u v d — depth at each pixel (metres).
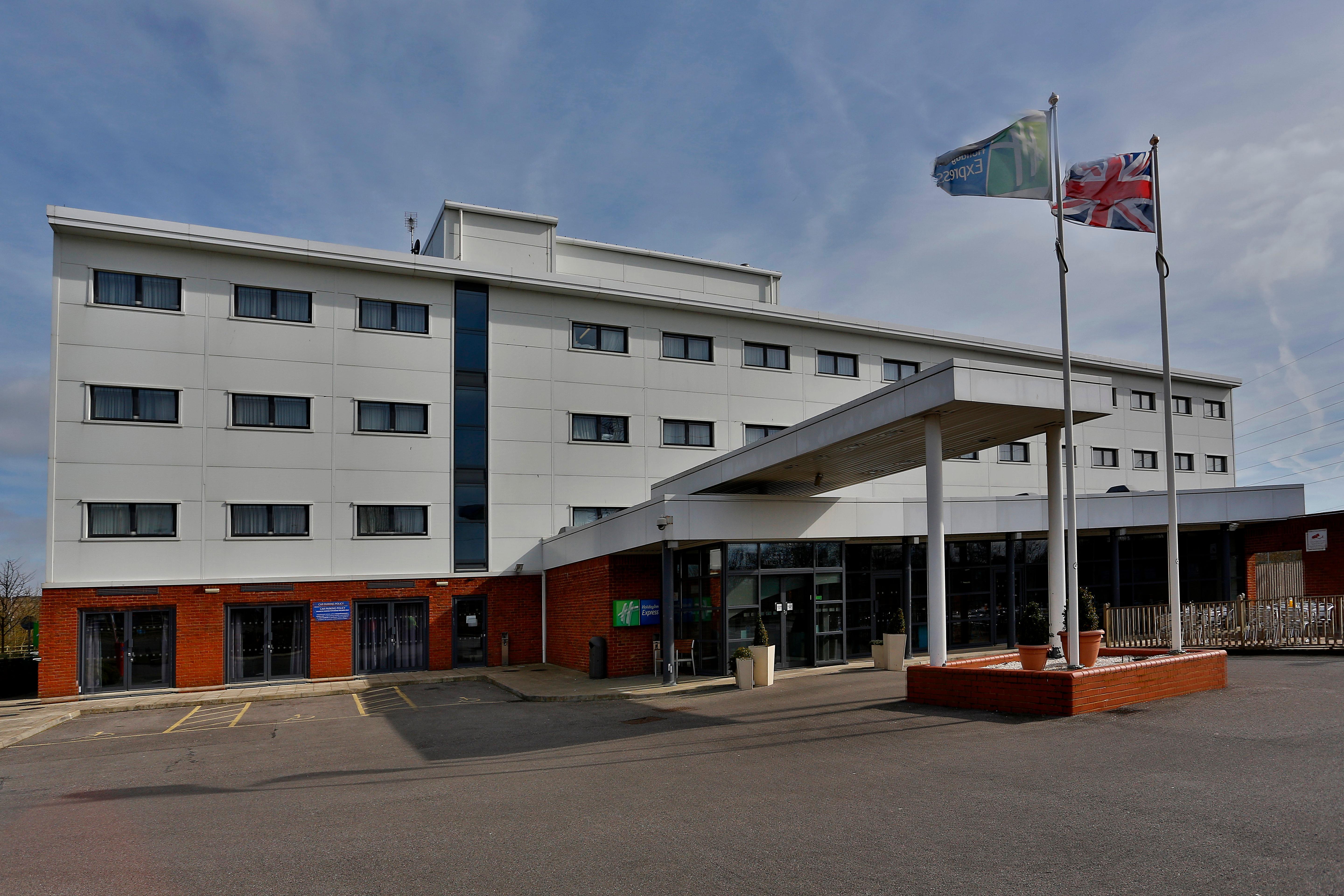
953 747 9.79
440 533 24.89
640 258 30.30
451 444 25.25
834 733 11.34
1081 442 35.75
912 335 31.91
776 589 19.94
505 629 25.27
